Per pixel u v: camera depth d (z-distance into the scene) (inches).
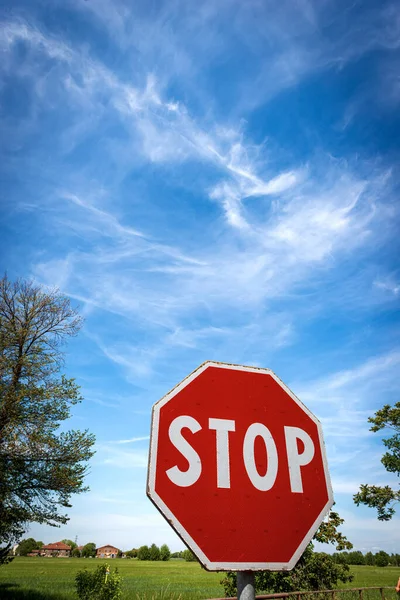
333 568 437.7
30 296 717.3
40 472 618.5
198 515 71.8
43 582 1205.7
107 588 548.7
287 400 92.4
